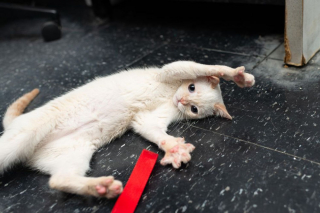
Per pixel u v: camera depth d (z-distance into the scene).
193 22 0.98
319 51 0.71
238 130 0.52
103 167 0.49
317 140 0.47
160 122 0.53
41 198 0.45
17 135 0.46
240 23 0.92
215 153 0.48
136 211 0.41
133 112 0.54
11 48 0.99
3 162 0.46
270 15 0.93
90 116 0.51
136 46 0.88
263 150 0.47
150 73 0.56
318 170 0.43
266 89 0.61
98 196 0.42
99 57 0.85
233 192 0.41
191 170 0.46
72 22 1.12
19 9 1.02
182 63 0.53
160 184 0.44
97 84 0.55
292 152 0.46
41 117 0.49
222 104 0.54
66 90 0.71
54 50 0.93
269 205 0.39
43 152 0.49
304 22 0.62
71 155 0.48
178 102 0.53
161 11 1.10
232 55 0.76
